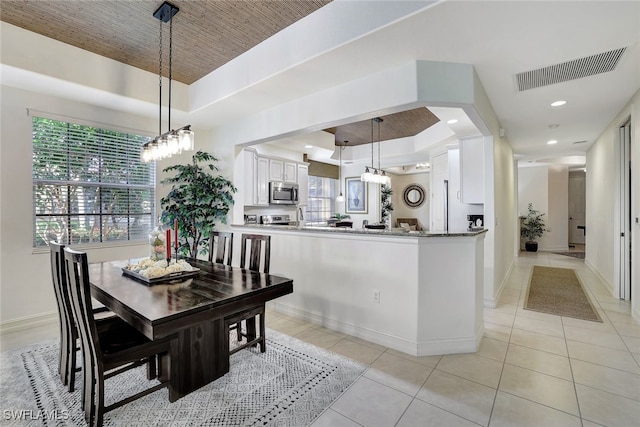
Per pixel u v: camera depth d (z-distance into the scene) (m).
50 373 2.35
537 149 6.48
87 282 1.70
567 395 2.08
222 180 4.37
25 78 2.91
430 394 2.10
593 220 5.97
